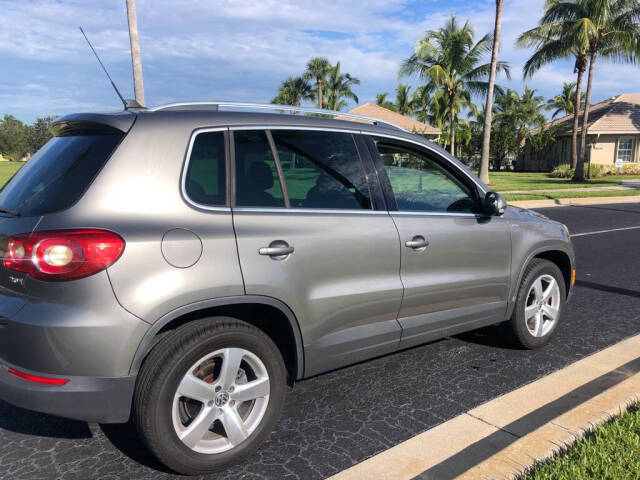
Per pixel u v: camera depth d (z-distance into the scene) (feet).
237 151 9.16
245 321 9.43
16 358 7.68
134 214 7.97
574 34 83.92
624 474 7.85
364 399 11.37
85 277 7.47
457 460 8.97
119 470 8.83
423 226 11.13
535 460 8.62
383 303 10.50
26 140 302.86
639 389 11.25
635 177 110.83
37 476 8.65
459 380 12.30
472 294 12.23
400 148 11.50
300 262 9.23
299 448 9.45
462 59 91.25
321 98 162.30
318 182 9.96
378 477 8.54
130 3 38.34
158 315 7.80
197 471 8.45
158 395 7.86
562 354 13.92
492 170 165.89
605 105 133.90
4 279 7.93
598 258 27.91
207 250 8.25
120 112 8.95
